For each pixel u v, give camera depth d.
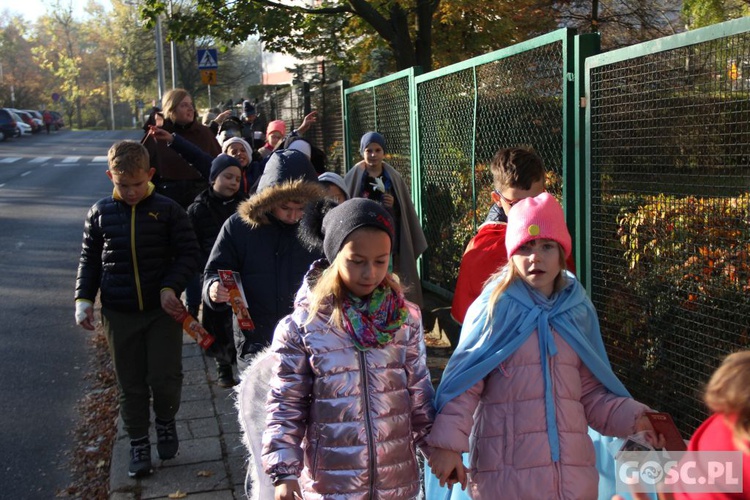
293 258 3.79
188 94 7.55
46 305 8.88
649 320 4.01
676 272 3.78
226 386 5.85
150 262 4.40
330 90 11.27
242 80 68.88
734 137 3.38
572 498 2.63
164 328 4.48
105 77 106.69
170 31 15.80
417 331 2.79
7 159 33.94
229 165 5.68
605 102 4.29
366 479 2.63
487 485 2.72
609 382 2.79
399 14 14.05
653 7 18.16
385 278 2.72
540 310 2.76
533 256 2.74
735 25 3.30
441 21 15.27
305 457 2.72
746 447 1.87
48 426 5.45
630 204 4.13
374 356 2.66
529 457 2.66
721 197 3.47
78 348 7.25
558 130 4.90
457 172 6.79
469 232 6.59
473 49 15.84
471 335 2.79
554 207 2.77
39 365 6.77
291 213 3.79
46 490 4.52
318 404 2.66
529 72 5.28
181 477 4.40
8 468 4.81
